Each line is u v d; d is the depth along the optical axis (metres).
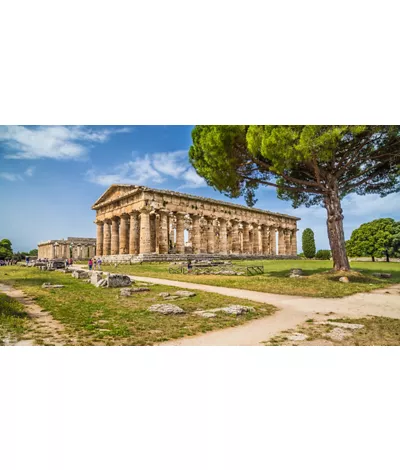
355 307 13.21
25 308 12.59
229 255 60.28
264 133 19.86
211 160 22.50
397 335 8.99
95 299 15.00
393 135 20.62
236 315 11.33
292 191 30.36
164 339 8.59
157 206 52.47
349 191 29.08
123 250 55.91
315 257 78.56
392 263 44.59
